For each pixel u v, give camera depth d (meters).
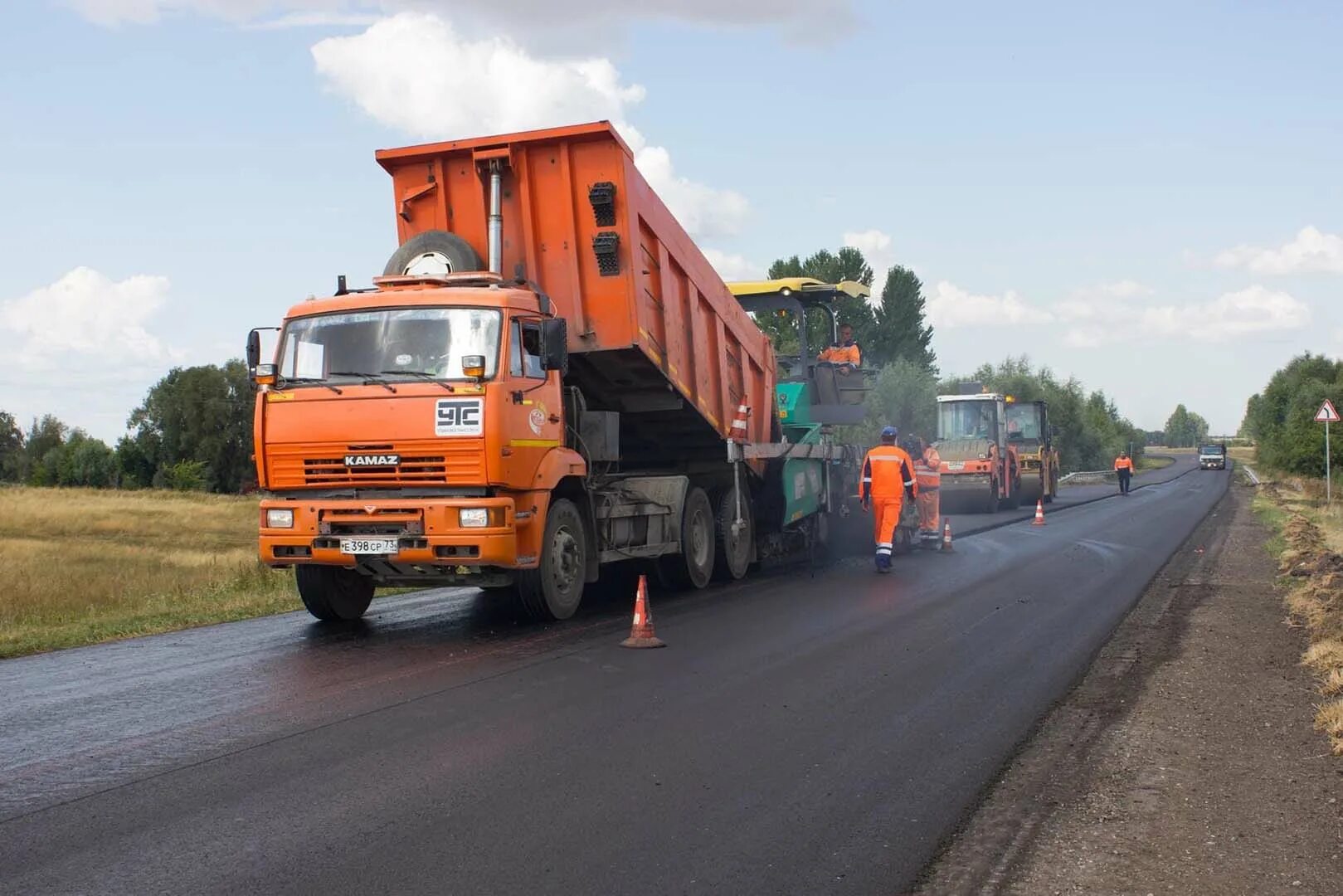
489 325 10.16
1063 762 6.36
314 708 7.37
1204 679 8.66
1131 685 8.39
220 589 14.65
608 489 12.48
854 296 18.12
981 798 5.68
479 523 9.84
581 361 12.63
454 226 12.48
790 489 16.36
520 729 6.86
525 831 5.07
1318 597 12.44
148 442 90.00
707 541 14.24
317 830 5.04
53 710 7.29
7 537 32.69
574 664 8.94
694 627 10.84
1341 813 5.46
